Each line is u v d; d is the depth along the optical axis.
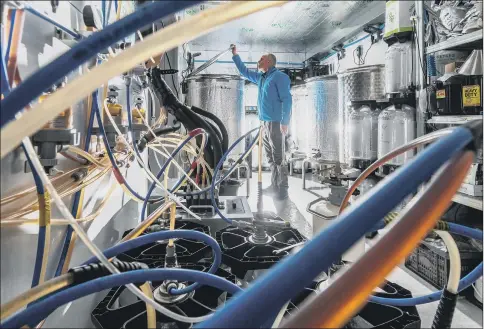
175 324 0.68
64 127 0.56
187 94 3.90
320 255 0.22
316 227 1.19
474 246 1.43
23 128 0.27
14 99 0.28
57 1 0.53
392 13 2.44
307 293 0.76
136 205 1.62
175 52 2.46
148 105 1.74
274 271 0.22
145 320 0.68
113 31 0.30
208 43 6.30
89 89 0.28
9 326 0.37
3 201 0.46
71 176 0.66
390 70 2.52
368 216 0.23
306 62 6.82
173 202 0.84
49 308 0.39
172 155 1.02
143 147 1.04
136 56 0.29
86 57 0.29
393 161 2.35
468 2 1.70
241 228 1.23
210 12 0.29
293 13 4.64
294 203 3.18
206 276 0.49
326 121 4.82
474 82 1.64
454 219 1.68
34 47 0.55
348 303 0.22
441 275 1.39
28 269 0.56
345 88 3.99
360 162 3.08
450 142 0.27
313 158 4.80
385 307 0.77
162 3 0.30
